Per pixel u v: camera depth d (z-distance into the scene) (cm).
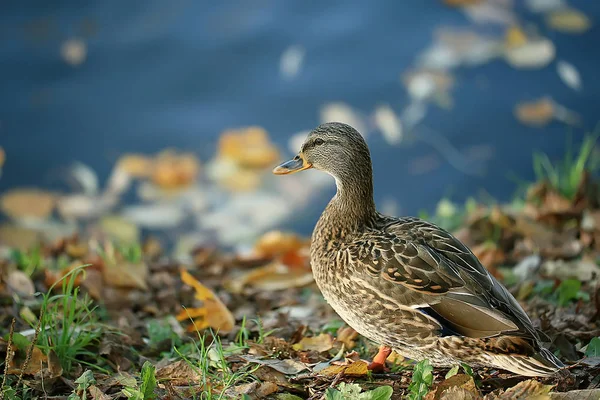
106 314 820
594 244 916
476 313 605
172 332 761
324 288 687
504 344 597
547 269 862
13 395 616
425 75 1616
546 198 1021
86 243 1125
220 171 1497
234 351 698
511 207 1091
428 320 621
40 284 891
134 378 641
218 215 1389
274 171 740
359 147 708
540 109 1541
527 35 1648
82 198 1449
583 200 996
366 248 657
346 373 650
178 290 902
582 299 772
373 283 639
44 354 679
